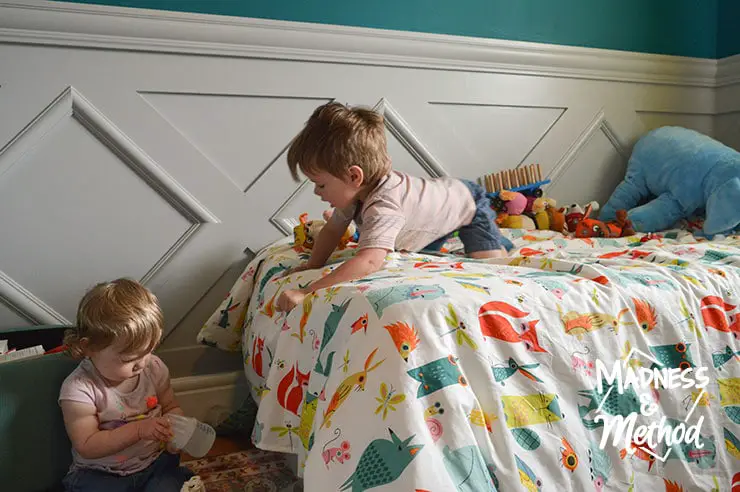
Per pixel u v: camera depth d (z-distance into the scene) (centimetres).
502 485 92
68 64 181
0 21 171
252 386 159
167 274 197
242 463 163
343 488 87
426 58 228
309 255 171
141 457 133
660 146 248
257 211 206
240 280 185
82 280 188
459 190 174
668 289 124
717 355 123
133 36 186
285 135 210
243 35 199
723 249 160
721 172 222
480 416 95
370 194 153
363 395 93
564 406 104
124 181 191
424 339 97
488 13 242
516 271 129
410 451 86
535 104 252
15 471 126
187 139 197
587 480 100
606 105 266
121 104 188
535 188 238
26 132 177
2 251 179
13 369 129
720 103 288
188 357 201
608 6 265
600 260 146
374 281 116
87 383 132
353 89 218
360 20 221
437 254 171
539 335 106
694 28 284
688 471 112
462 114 239
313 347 114
